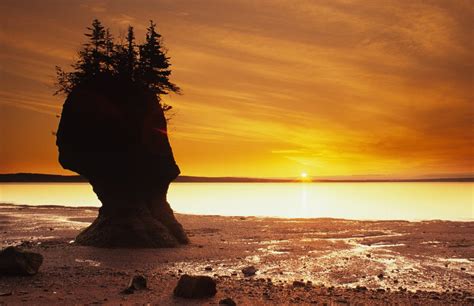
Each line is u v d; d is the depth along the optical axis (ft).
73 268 74.08
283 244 105.91
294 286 61.77
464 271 74.69
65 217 179.73
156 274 70.59
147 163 110.73
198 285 52.42
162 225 106.32
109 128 108.68
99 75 112.47
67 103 110.93
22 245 100.89
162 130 115.75
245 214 218.79
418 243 106.93
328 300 52.65
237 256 89.25
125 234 100.58
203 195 593.83
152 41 117.19
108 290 55.88
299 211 250.37
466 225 148.97
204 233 129.29
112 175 108.27
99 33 113.80
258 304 50.08
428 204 326.65
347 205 322.14
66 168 112.47
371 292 58.49
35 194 562.66
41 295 52.08
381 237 118.42
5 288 55.88
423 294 57.36
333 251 95.50
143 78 116.98
